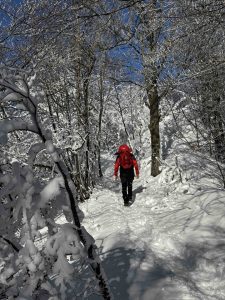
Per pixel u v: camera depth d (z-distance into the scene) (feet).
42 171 22.00
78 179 35.09
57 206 9.95
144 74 32.37
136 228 21.45
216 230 18.76
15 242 9.96
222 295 13.48
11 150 28.84
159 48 27.58
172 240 18.39
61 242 9.24
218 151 35.29
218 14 17.88
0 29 20.94
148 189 31.53
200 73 23.53
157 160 34.40
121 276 15.01
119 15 26.68
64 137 36.17
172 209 24.52
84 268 14.99
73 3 15.47
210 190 24.99
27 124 9.11
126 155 28.27
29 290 9.14
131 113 53.57
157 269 15.49
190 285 14.19
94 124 43.86
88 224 24.39
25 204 9.24
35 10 18.02
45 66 29.76
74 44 29.32
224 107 34.53
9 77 8.78
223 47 30.17
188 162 34.63
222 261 15.60
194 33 19.48
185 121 43.32
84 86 37.73
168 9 19.99
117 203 30.01
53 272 9.08
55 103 37.32
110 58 35.35
